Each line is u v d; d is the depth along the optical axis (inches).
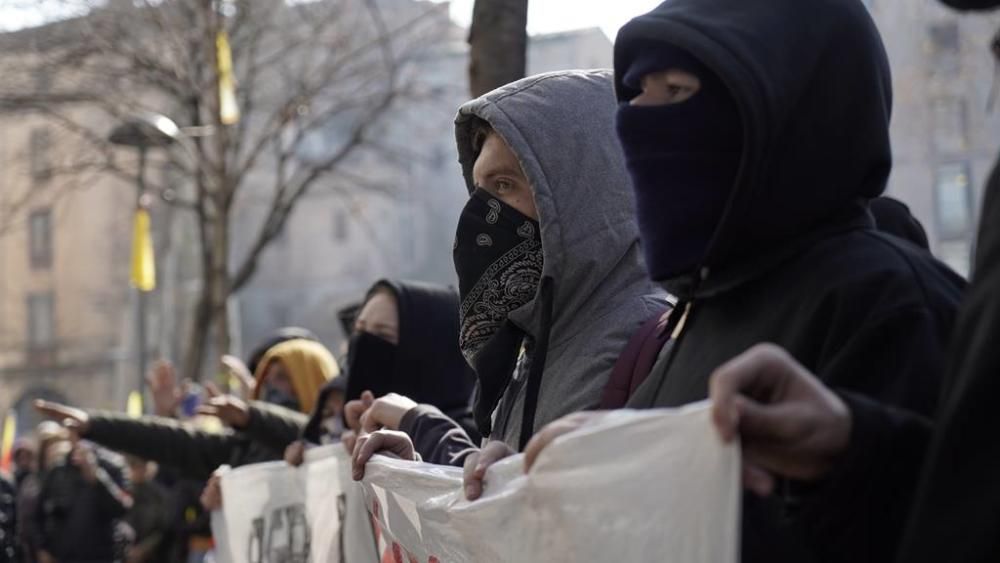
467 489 89.2
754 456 63.8
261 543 180.4
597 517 69.7
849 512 66.4
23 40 635.5
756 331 78.6
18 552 362.3
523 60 207.9
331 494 161.6
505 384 116.0
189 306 1209.4
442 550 99.3
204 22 584.1
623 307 112.6
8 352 1672.0
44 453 468.8
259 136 733.3
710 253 79.4
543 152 114.1
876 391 71.1
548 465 74.2
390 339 177.5
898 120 754.8
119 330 1656.0
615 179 115.9
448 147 986.1
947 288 74.1
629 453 67.2
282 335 275.4
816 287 75.9
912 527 60.1
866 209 83.2
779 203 78.9
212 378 848.3
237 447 233.9
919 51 742.5
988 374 58.7
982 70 727.7
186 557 378.6
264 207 1691.7
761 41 79.1
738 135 81.7
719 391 60.7
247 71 645.3
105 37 623.5
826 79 80.2
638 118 83.3
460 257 118.7
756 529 70.1
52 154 775.1
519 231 116.9
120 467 483.2
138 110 645.3
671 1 85.5
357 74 677.3
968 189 749.9
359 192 1412.4
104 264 1658.5
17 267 1672.0
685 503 63.2
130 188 1636.3
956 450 59.2
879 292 73.1
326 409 198.7
